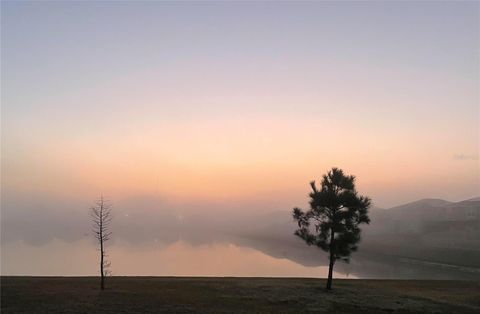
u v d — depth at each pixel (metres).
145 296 41.91
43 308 36.31
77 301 39.16
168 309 36.34
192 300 40.25
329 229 46.47
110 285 48.62
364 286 52.00
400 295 44.94
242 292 44.62
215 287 47.81
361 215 46.03
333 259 46.88
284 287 48.28
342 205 46.22
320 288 47.88
